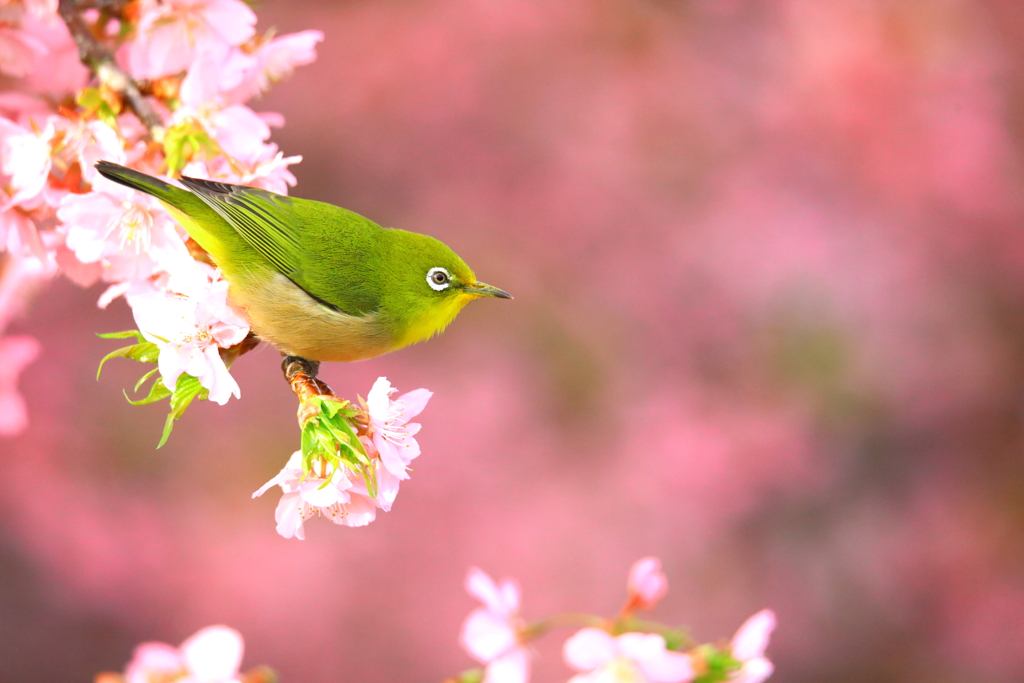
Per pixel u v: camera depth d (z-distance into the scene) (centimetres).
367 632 1392
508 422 1510
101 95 505
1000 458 1633
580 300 1611
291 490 415
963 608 1556
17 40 530
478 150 1642
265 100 1609
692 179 1661
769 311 1620
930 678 1526
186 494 1419
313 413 402
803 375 1603
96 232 476
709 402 1571
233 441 1450
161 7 531
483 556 1439
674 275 1627
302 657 1370
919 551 1578
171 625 1366
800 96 1698
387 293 538
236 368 1490
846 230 1648
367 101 1625
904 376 1602
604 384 1570
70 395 1409
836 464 1581
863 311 1620
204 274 451
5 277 656
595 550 1459
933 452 1625
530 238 1625
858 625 1539
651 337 1603
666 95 1678
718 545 1503
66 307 1423
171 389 404
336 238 524
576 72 1678
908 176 1670
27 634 1355
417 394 419
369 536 1430
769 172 1681
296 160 522
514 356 1565
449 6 1684
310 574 1392
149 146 520
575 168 1645
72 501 1374
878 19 1733
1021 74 1747
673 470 1510
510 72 1655
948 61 1717
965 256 1672
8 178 514
